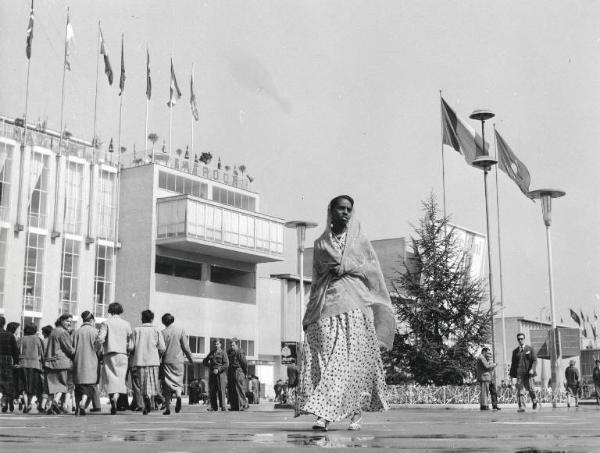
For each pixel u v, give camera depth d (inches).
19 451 141.5
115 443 167.8
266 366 2625.5
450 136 1673.2
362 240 256.4
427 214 1326.3
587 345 2856.8
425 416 536.1
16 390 663.8
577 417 478.6
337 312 250.1
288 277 2721.5
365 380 250.8
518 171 1601.9
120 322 563.5
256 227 2439.7
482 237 2369.6
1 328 657.0
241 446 158.9
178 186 2380.7
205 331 2356.1
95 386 552.7
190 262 2422.5
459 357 1245.1
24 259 2017.7
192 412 669.9
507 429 255.1
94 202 2206.0
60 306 2091.5
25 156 2044.8
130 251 2260.1
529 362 934.4
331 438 193.5
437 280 1267.2
